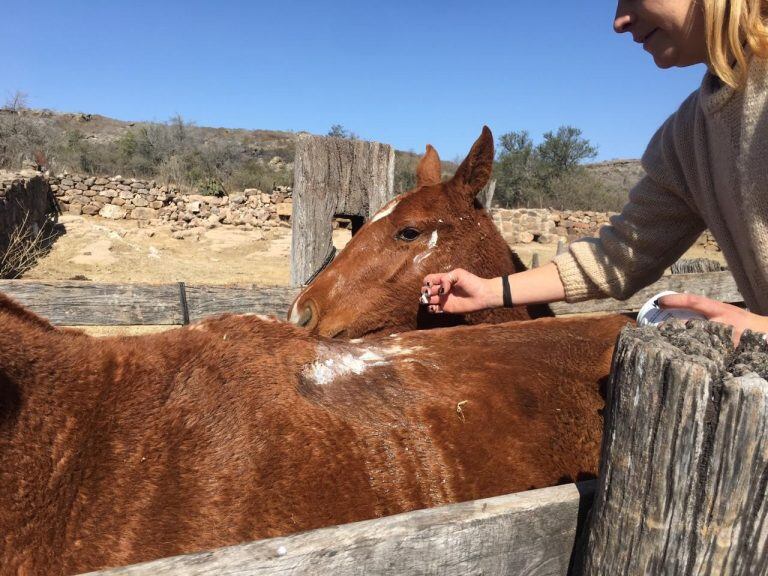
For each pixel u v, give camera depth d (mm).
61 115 55906
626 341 1104
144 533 1371
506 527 1144
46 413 1424
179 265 14477
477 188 3281
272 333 1851
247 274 14031
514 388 1972
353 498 1564
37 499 1336
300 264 4590
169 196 21875
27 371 1439
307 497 1519
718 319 1502
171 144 39219
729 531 1019
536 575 1206
